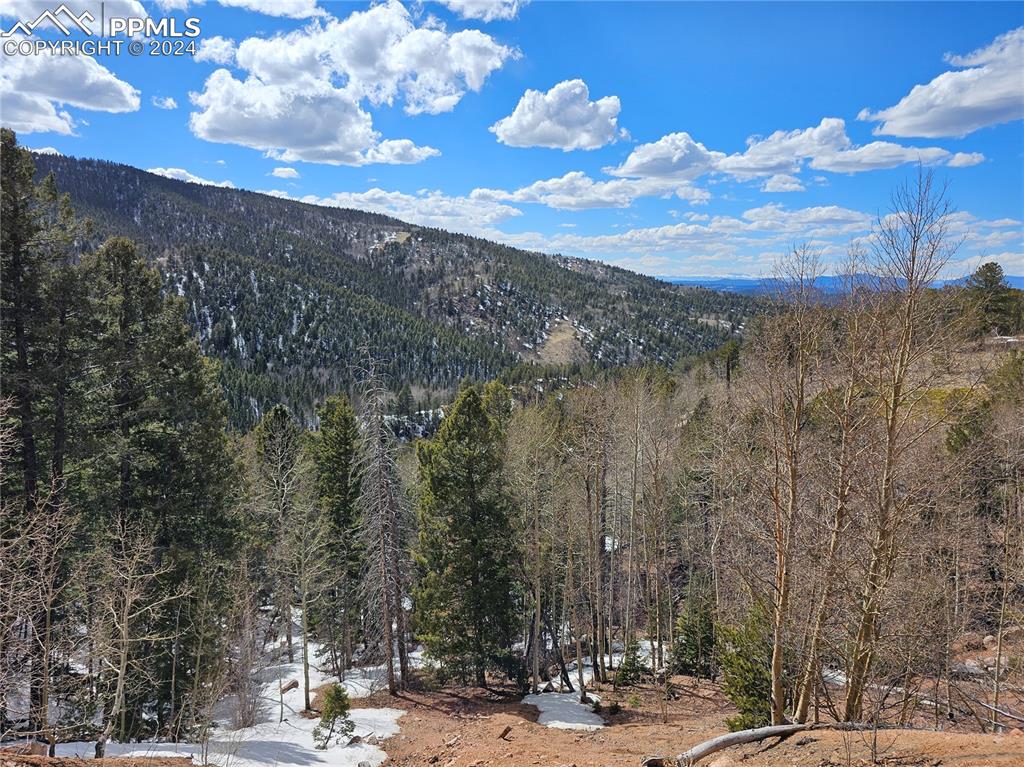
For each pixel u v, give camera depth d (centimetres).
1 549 1159
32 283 1545
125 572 1514
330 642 2716
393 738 1784
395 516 2256
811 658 1097
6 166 1497
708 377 5047
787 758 876
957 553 1508
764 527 1228
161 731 1881
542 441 2500
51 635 1413
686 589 3073
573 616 2262
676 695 2120
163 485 1848
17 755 1070
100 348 1689
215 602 1933
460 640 2211
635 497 2623
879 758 786
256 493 2711
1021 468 1720
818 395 1105
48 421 1553
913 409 1053
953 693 1510
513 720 1739
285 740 1770
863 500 1113
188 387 1948
